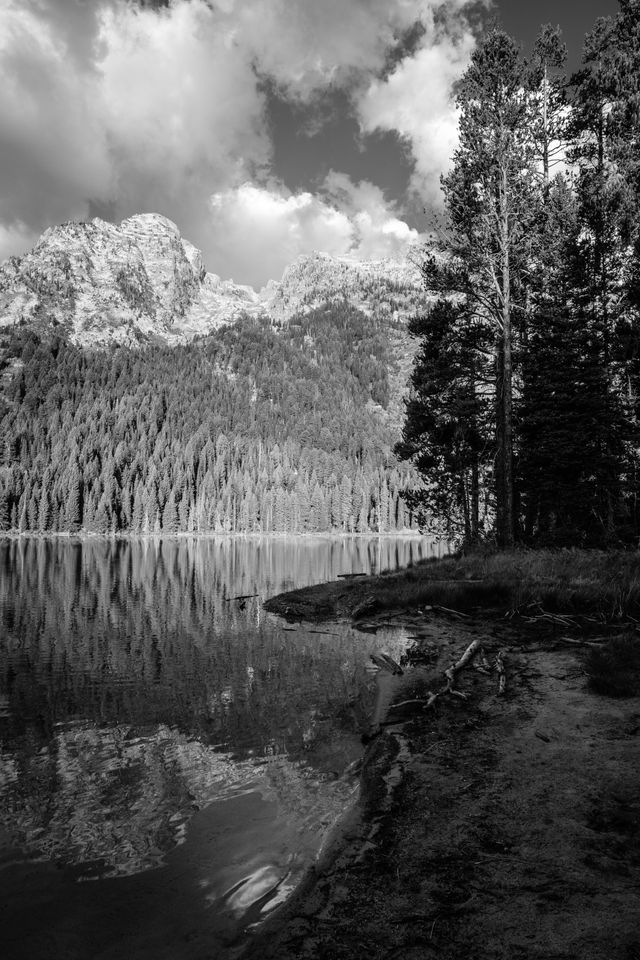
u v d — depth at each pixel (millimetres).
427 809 3949
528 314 20406
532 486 20797
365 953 2580
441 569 17078
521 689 6574
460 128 20766
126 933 3014
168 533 134375
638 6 21188
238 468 172125
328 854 3508
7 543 86562
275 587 24672
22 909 3270
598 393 19547
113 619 15180
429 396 22969
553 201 20719
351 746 5680
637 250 19672
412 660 8781
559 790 4000
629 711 5445
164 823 4277
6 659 10320
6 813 4508
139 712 7121
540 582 11898
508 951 2461
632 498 20516
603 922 2578
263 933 2828
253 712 6965
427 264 21422
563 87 21688
